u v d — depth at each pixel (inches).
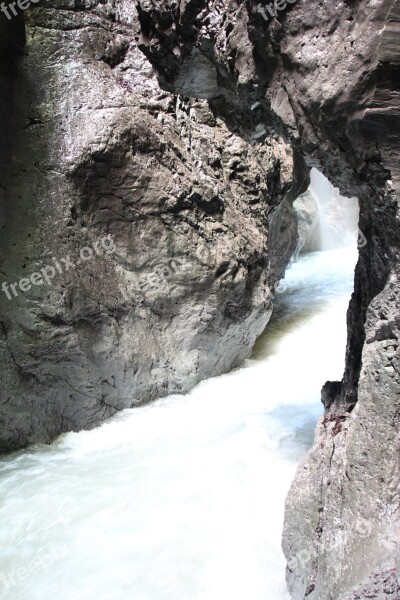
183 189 250.2
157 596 144.3
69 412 240.2
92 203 230.7
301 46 104.0
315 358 325.1
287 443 203.9
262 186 312.2
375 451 110.2
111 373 245.8
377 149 96.0
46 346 220.7
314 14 100.8
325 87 99.2
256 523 163.3
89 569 157.9
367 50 91.2
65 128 224.5
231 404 262.2
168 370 269.1
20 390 224.2
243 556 151.6
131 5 260.8
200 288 262.4
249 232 292.2
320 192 728.3
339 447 126.5
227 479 187.0
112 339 241.9
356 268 145.0
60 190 221.3
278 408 244.7
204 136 280.8
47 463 219.5
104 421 250.8
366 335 115.0
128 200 237.5
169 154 250.1
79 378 236.1
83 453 228.2
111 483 196.4
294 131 116.4
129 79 252.4
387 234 108.1
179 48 148.2
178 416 252.8
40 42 228.4
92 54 242.4
